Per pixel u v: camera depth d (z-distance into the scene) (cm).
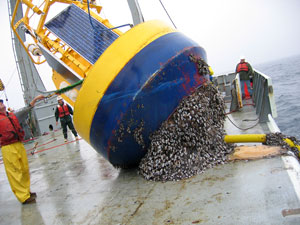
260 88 621
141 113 348
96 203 325
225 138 392
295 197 235
